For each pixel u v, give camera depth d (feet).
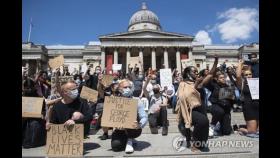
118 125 27.30
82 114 27.86
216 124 35.96
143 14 368.68
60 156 24.90
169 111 54.39
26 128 31.17
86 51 293.84
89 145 31.24
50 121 27.66
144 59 288.10
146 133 38.81
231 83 45.47
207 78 29.40
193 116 27.32
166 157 24.41
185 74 29.89
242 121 44.86
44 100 34.30
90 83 52.90
